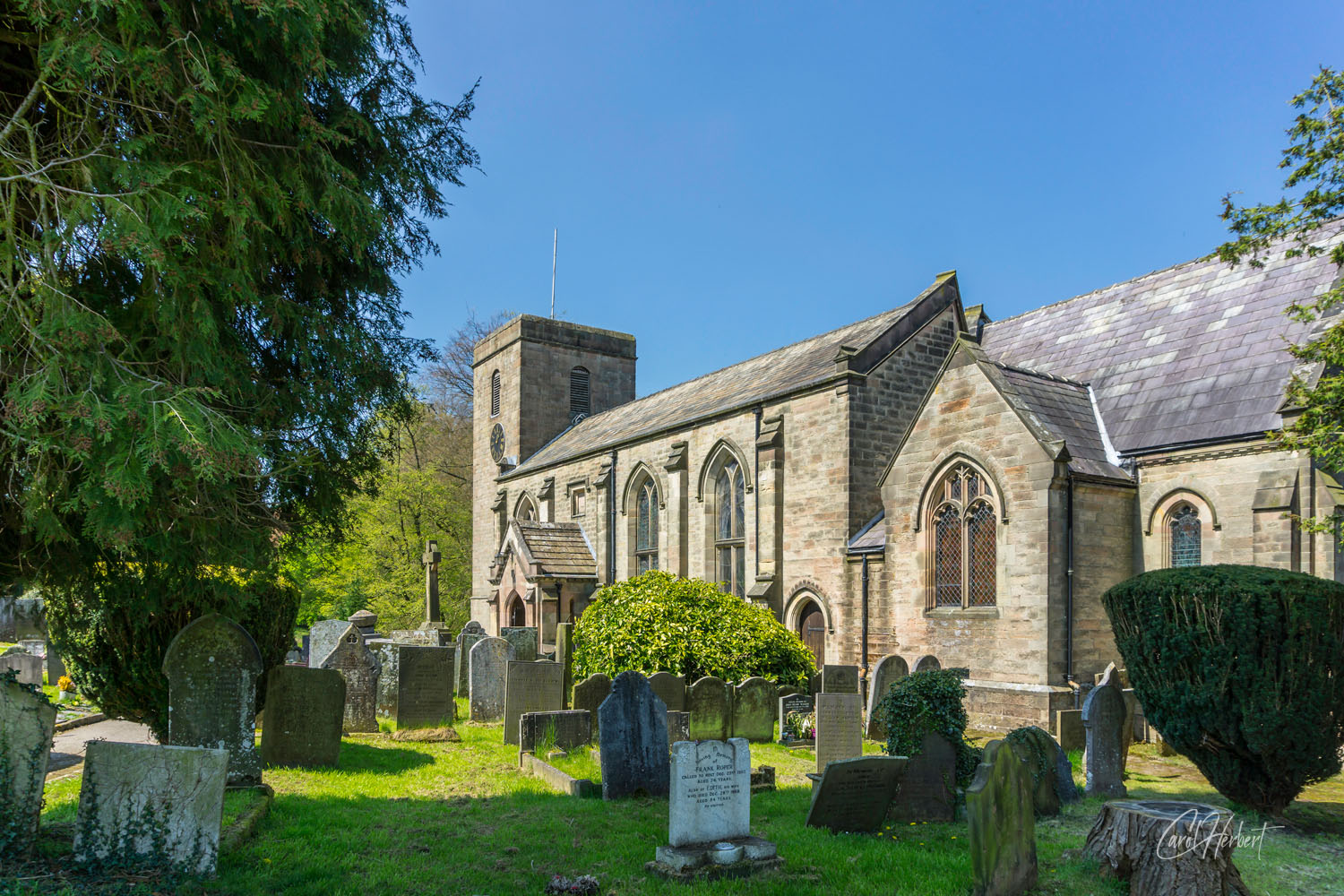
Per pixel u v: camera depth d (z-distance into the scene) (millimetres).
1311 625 9625
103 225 6836
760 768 12703
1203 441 17797
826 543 23969
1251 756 10203
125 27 6641
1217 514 17547
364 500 45188
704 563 28953
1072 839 9648
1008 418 18156
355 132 9602
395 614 46750
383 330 11062
